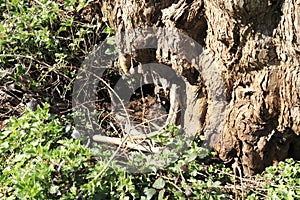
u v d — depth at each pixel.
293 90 2.28
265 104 2.37
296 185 2.45
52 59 3.10
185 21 2.39
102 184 2.29
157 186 2.31
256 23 2.17
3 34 2.97
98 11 3.05
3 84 2.96
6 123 2.82
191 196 2.34
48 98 2.94
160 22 2.50
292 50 2.17
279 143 2.54
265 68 2.30
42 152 2.34
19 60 2.99
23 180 2.21
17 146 2.48
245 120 2.46
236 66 2.37
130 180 2.27
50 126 2.54
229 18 2.19
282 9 2.11
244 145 2.56
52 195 2.25
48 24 3.09
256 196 2.44
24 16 3.00
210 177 2.51
